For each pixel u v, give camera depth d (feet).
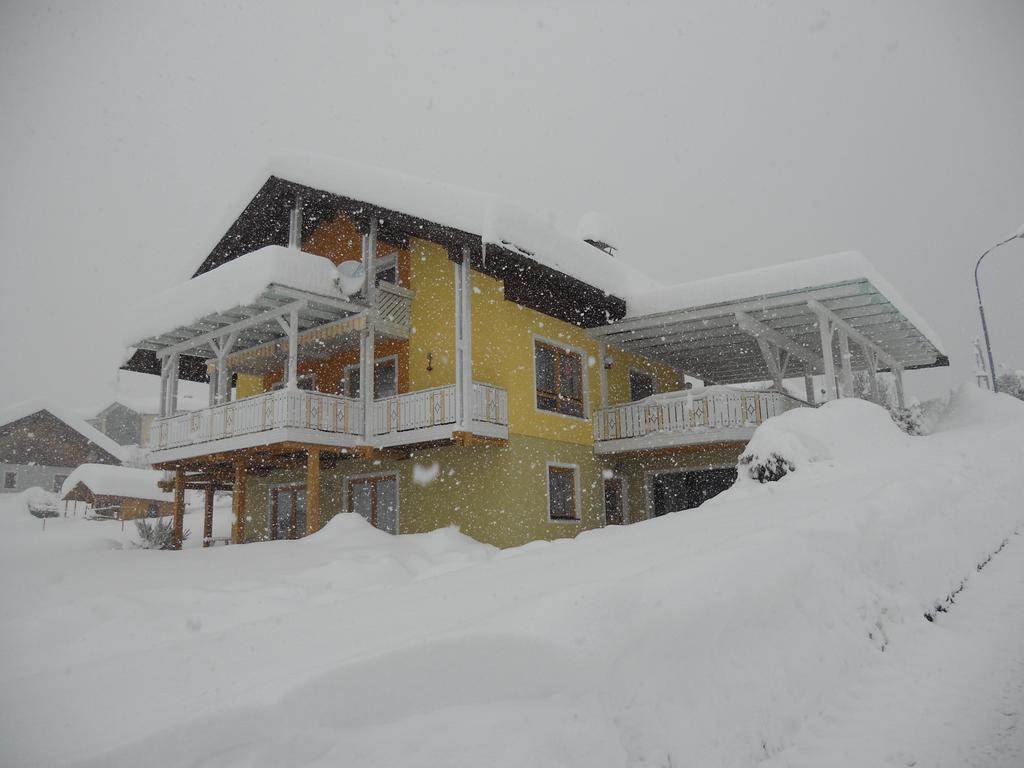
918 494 23.75
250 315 49.90
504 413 47.24
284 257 44.88
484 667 9.94
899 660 15.37
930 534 21.66
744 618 12.50
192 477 64.08
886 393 99.14
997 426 49.90
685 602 11.66
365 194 48.03
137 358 61.87
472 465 48.57
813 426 39.63
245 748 8.86
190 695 11.14
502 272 46.88
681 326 53.52
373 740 9.15
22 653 20.67
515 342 49.08
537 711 9.23
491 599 16.53
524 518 47.09
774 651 12.63
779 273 47.55
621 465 59.52
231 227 57.72
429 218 45.98
